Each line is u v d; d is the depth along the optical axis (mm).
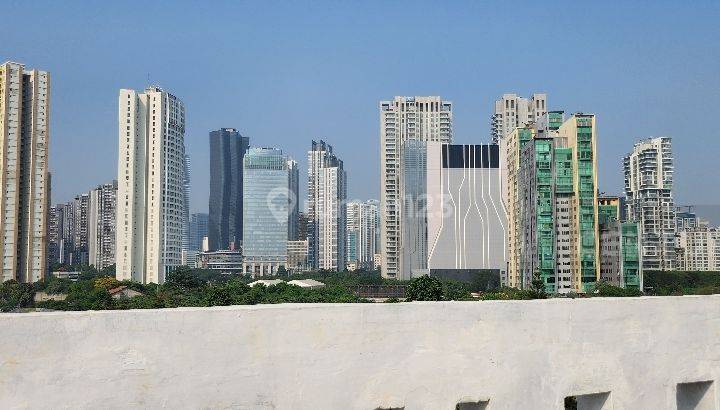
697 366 8703
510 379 7625
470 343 7477
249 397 6555
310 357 6812
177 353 6297
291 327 6758
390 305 7180
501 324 7641
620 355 8227
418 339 7258
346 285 107375
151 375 6195
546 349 7844
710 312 8875
